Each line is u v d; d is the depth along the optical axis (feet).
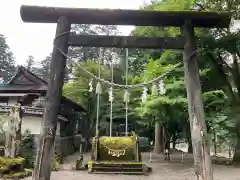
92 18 17.81
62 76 16.81
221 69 47.65
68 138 74.13
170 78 42.63
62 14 17.58
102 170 42.88
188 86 17.01
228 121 46.85
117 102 85.05
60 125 66.18
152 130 106.42
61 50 17.01
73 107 78.18
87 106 86.43
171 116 47.44
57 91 16.29
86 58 105.19
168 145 65.36
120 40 17.90
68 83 87.30
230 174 40.63
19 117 40.04
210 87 48.03
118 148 48.01
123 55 86.48
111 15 17.48
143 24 18.62
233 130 51.01
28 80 67.21
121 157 47.65
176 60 45.60
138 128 104.06
